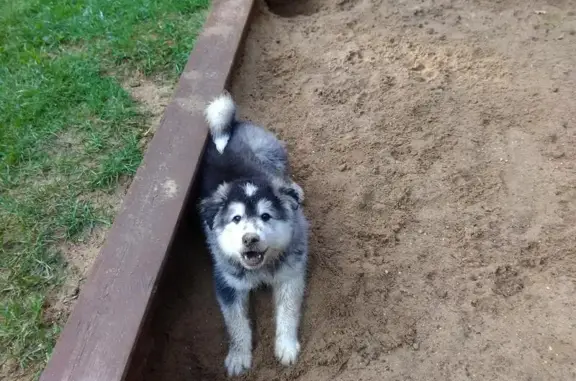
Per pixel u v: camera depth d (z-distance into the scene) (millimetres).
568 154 1804
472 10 2303
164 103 1954
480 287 1563
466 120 1917
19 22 2258
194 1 2266
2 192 1727
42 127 1879
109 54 2105
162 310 1597
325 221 1721
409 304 1553
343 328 1531
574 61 2061
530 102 1945
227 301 1564
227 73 1906
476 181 1769
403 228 1693
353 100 2002
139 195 1581
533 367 1429
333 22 2301
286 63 2145
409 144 1872
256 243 1437
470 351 1467
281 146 1778
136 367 1436
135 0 2297
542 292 1544
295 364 1499
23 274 1564
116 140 1849
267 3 2408
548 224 1662
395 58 2135
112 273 1448
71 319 1383
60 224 1648
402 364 1463
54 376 1311
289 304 1554
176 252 1659
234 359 1521
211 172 1653
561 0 2309
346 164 1837
